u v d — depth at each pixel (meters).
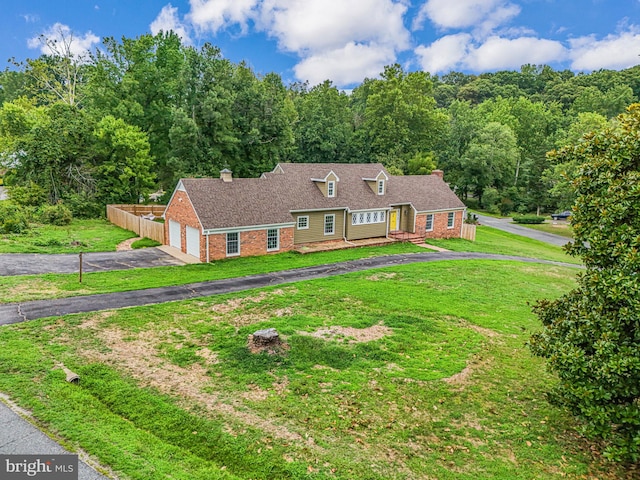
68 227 31.67
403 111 56.25
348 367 11.47
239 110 43.56
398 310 16.58
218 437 8.09
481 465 7.82
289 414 9.08
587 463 8.04
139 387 9.76
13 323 13.16
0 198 42.03
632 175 7.81
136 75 42.78
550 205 62.19
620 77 90.81
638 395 7.51
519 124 70.25
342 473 7.32
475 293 20.00
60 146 35.97
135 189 40.22
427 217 35.38
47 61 52.56
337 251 28.62
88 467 6.82
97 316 14.27
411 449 8.19
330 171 30.89
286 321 14.65
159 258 24.28
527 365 12.29
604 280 7.73
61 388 9.32
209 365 11.16
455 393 10.44
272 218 26.70
